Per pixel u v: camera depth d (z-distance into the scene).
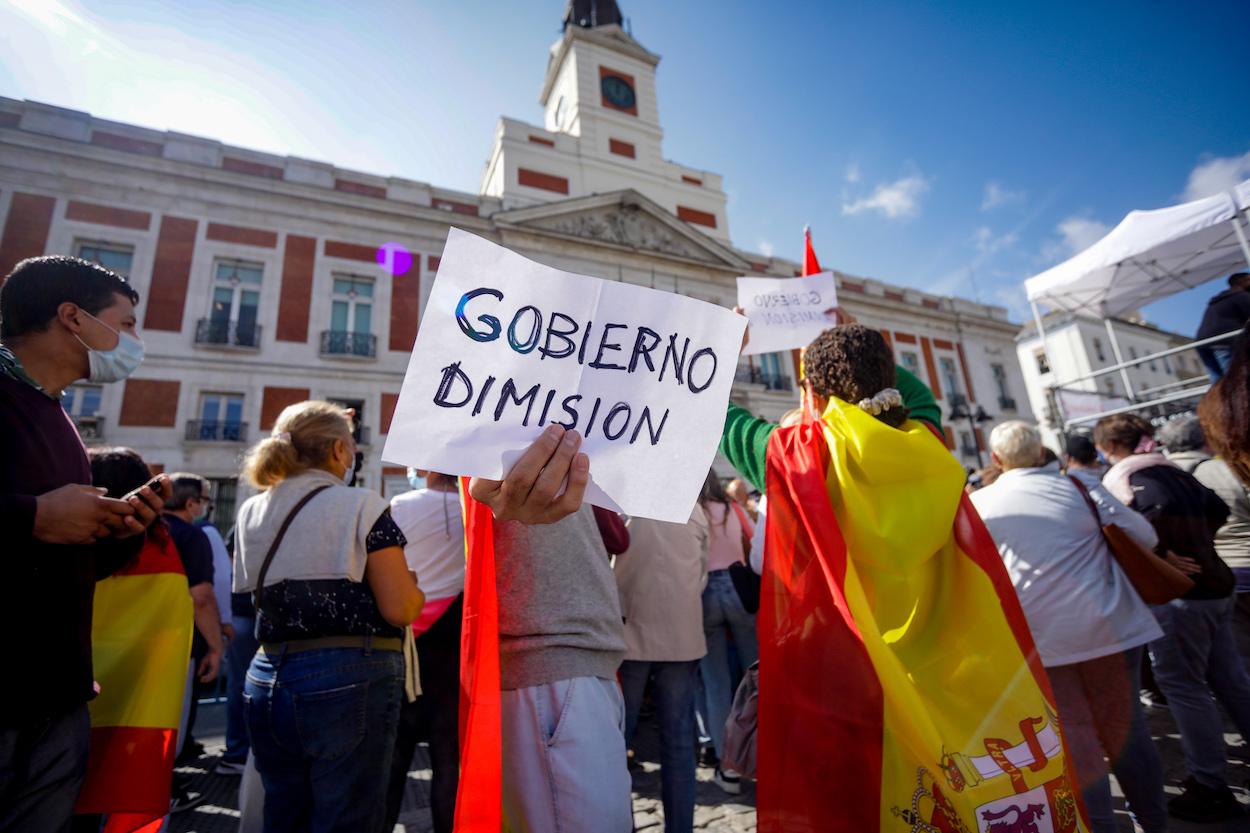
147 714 1.69
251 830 1.78
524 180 18.45
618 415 1.12
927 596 1.30
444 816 2.03
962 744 1.14
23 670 1.16
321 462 1.83
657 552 2.46
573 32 21.28
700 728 3.55
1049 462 2.21
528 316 1.10
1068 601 1.89
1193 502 2.02
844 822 1.13
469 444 1.02
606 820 1.25
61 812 1.26
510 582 1.41
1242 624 2.00
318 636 1.58
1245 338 1.39
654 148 21.22
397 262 14.89
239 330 13.00
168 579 1.85
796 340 2.64
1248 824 1.96
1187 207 2.97
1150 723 2.45
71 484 1.24
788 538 1.37
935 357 21.42
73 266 1.42
